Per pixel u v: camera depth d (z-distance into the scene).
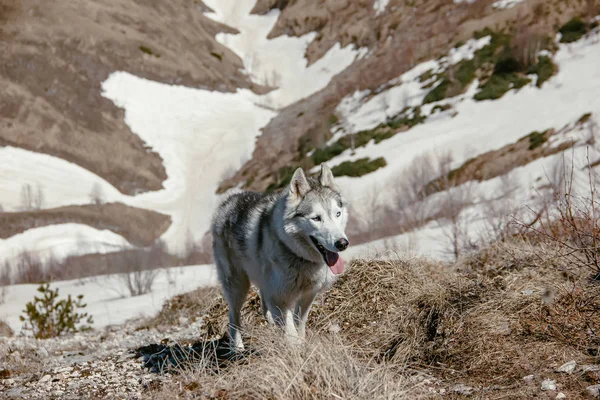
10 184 60.38
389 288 7.04
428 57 61.66
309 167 52.41
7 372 6.70
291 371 4.72
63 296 18.70
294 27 98.19
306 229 5.57
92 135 70.81
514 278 6.29
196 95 81.25
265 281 5.93
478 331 5.50
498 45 54.22
